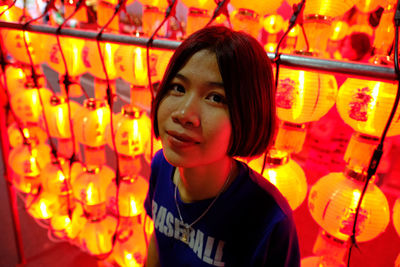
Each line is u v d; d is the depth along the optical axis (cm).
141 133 100
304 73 65
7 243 177
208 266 59
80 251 172
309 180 174
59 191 130
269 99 48
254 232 55
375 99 57
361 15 119
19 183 147
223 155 49
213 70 44
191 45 46
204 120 44
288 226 52
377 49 69
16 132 151
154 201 73
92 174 119
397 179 153
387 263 140
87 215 127
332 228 72
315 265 84
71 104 128
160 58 88
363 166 68
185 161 47
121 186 111
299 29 79
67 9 109
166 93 51
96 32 79
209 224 58
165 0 95
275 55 57
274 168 76
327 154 129
